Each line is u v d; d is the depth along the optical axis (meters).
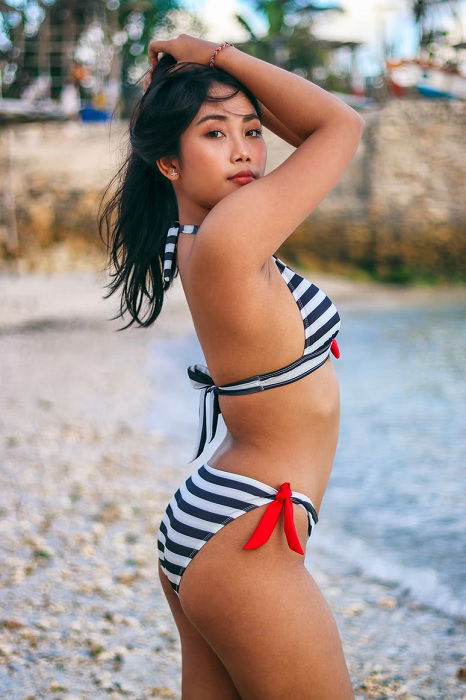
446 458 7.39
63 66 30.22
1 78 31.56
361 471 7.05
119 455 7.34
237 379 1.95
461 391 10.69
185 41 2.05
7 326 16.41
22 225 25.86
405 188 25.47
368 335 16.38
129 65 37.22
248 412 1.96
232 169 1.97
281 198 1.86
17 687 3.35
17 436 7.93
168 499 6.06
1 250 25.55
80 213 25.62
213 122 1.96
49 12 30.47
